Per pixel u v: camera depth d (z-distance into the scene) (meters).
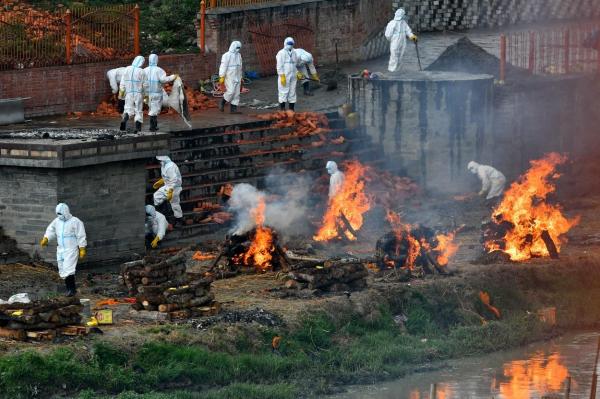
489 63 86.38
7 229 64.69
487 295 64.50
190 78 83.88
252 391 53.59
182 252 60.88
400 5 95.06
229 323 57.41
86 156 64.12
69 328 54.66
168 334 55.62
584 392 56.69
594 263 68.50
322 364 57.34
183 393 52.72
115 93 79.38
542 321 64.31
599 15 95.81
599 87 87.62
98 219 65.25
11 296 59.72
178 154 72.94
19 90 76.38
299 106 83.25
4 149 63.91
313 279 61.78
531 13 95.62
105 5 87.62
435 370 58.81
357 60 92.81
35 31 78.31
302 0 89.56
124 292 61.00
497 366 59.66
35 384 51.75
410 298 62.66
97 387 52.59
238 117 78.88
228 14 85.44
